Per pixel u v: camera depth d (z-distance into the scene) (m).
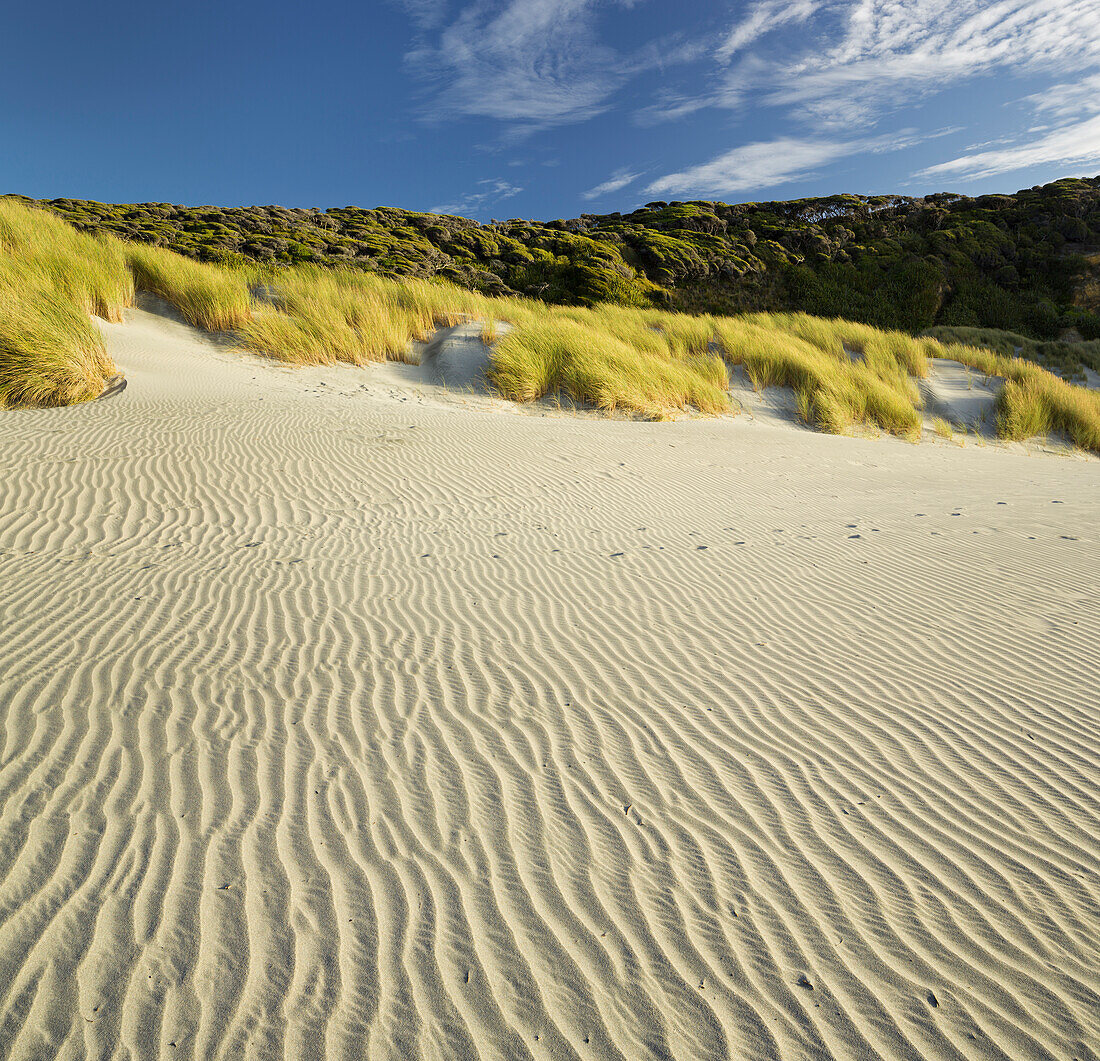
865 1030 1.94
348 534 5.89
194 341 13.59
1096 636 4.34
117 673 3.58
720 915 2.32
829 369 15.89
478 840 2.61
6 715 3.16
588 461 8.77
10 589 4.47
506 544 5.89
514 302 21.16
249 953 2.09
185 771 2.88
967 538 6.34
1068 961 2.15
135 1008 1.91
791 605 4.84
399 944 2.15
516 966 2.11
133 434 7.79
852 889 2.44
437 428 9.59
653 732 3.34
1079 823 2.75
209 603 4.46
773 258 39.16
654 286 34.91
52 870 2.34
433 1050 1.85
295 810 2.70
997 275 38.38
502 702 3.55
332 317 14.56
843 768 3.09
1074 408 15.09
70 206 31.75
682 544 6.08
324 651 3.96
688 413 13.47
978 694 3.70
